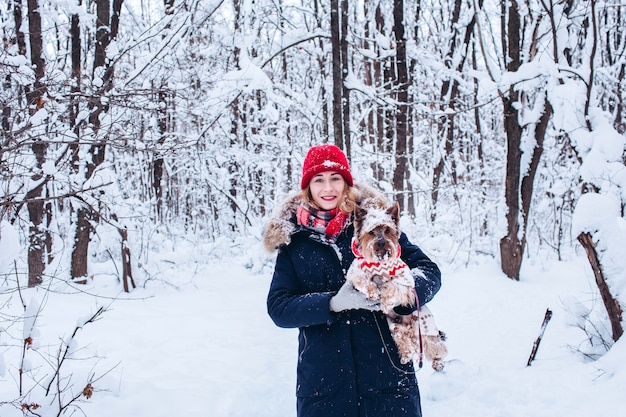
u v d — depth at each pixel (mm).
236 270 11578
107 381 4344
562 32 9602
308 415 2533
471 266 11688
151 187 12328
